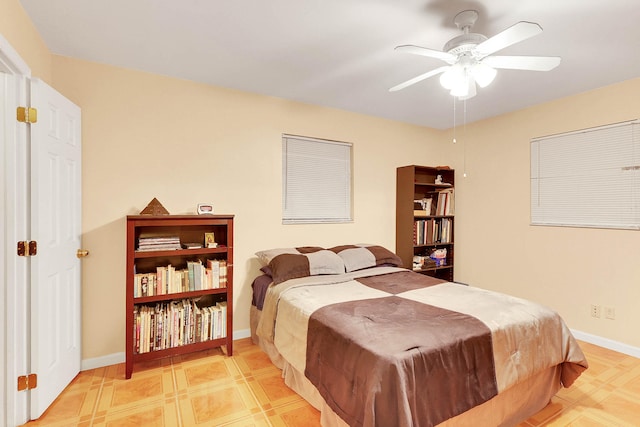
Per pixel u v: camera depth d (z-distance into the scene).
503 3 1.69
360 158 3.71
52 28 1.96
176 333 2.42
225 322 2.61
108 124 2.45
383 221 3.90
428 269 3.90
